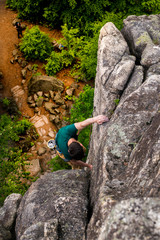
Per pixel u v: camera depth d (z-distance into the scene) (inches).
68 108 526.6
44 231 107.3
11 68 575.8
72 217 117.5
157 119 126.6
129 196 98.7
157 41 237.3
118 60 214.5
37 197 141.7
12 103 524.4
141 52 232.2
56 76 563.8
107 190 109.3
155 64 199.9
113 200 99.8
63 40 569.9
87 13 565.9
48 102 528.4
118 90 198.8
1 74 559.8
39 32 571.8
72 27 568.7
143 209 73.9
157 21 256.1
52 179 156.3
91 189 138.1
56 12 606.5
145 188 96.7
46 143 479.5
